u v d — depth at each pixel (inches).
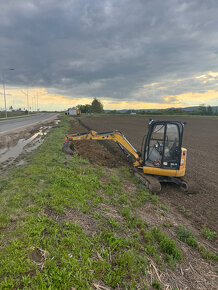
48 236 163.3
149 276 153.2
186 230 227.5
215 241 225.5
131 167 450.9
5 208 202.2
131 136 999.0
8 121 1676.9
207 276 172.1
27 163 390.0
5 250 141.6
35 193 239.1
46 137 757.3
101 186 313.0
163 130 338.0
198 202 311.9
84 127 1289.4
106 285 131.6
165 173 340.5
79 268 134.6
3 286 112.4
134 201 288.4
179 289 150.2
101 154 530.6
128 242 181.5
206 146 823.1
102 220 208.8
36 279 119.8
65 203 222.4
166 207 287.0
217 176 442.3
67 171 339.0
